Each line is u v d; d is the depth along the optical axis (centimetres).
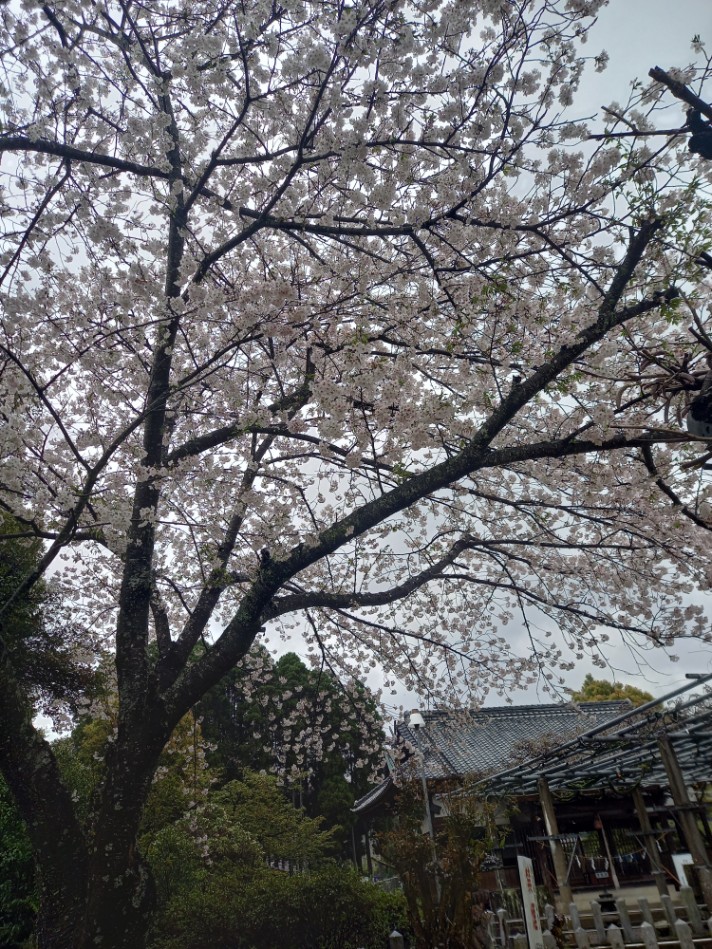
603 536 743
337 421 491
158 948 800
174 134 561
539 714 1650
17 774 453
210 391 642
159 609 621
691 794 1340
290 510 686
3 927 1065
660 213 442
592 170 471
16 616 880
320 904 862
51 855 439
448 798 979
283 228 481
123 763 457
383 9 439
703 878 808
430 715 1426
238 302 530
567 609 679
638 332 618
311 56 418
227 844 1059
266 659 962
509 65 452
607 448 465
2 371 496
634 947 797
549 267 536
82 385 666
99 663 856
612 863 1207
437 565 667
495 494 788
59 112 517
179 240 604
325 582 823
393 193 473
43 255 546
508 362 602
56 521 629
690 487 679
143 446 566
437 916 668
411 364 529
